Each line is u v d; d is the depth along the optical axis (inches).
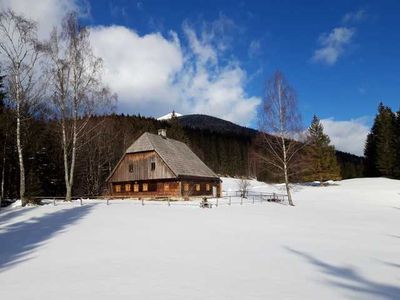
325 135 3061.0
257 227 974.4
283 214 1338.6
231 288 441.7
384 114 3503.9
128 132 3348.9
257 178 4790.8
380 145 3427.7
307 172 3029.0
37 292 430.3
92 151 2758.4
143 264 561.6
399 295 422.6
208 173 2263.8
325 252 672.4
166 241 751.1
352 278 498.3
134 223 996.6
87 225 959.6
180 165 2054.6
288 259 608.1
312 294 422.3
